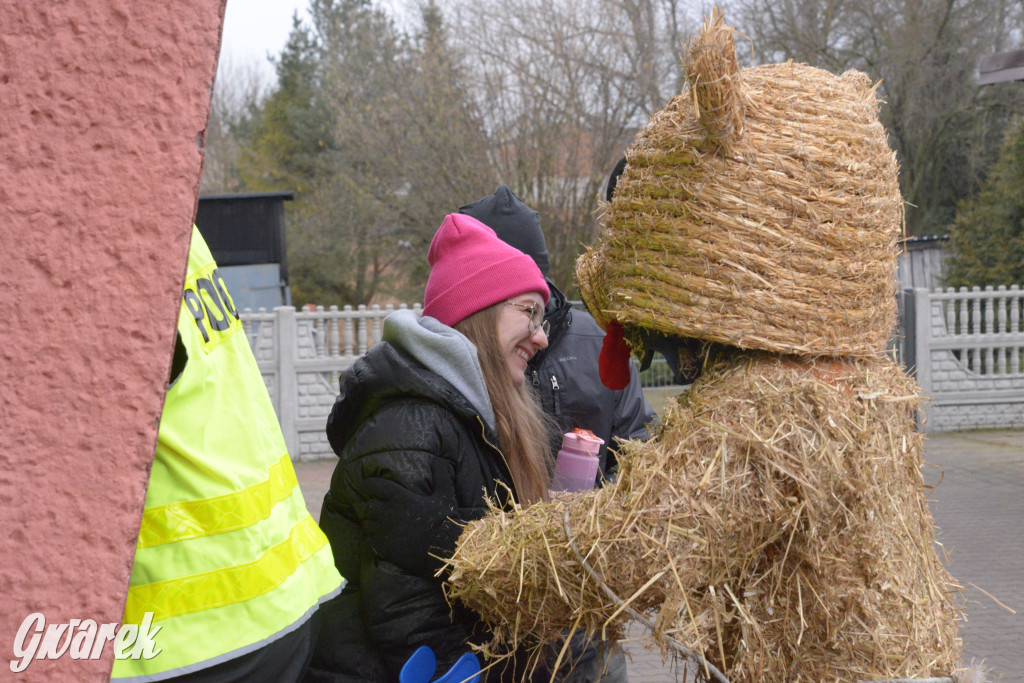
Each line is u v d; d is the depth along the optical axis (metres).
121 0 1.15
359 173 24.25
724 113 1.43
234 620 1.36
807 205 1.48
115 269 1.14
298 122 39.31
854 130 1.53
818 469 1.46
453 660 1.98
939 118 23.80
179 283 1.16
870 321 1.55
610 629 1.64
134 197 1.15
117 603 1.12
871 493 1.49
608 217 1.68
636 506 1.50
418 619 1.92
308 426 10.98
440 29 20.73
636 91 20.20
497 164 20.17
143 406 1.14
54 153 1.14
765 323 1.48
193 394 1.36
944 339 11.60
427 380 1.98
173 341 1.15
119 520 1.12
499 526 1.76
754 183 1.48
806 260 1.48
